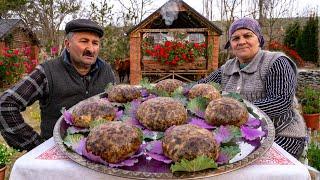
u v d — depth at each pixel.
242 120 1.72
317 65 19.70
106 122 1.54
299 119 2.38
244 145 1.49
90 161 1.33
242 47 2.41
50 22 12.51
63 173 1.35
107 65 2.71
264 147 1.43
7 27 12.60
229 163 1.29
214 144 1.33
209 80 2.84
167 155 1.34
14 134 2.27
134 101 2.14
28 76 2.33
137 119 1.82
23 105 2.29
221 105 1.76
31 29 15.30
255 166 1.35
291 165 1.36
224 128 1.54
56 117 2.41
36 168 1.36
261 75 2.37
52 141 1.67
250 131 1.59
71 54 2.37
